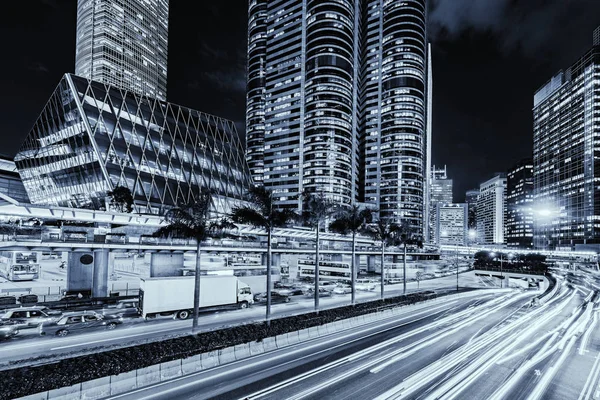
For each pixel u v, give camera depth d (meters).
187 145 106.94
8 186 115.94
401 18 183.25
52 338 26.41
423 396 18.20
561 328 35.88
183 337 23.78
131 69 195.62
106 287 43.06
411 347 27.31
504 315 43.12
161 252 47.78
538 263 103.94
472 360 24.41
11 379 15.84
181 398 17.42
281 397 17.73
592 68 168.88
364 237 104.06
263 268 59.56
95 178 80.75
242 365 22.41
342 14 168.00
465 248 147.12
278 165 170.00
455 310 46.09
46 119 97.00
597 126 165.12
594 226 162.25
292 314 33.88
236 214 31.91
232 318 34.34
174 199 93.12
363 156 190.75
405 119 177.12
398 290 62.53
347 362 23.34
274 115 175.25
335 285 64.44
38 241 36.75
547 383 20.55
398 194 173.25
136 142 91.56
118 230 51.72
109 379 17.86
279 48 178.88
